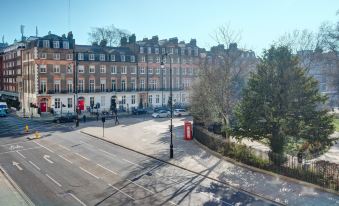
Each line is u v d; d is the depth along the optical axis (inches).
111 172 996.6
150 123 2071.9
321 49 2169.0
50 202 768.3
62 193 824.9
